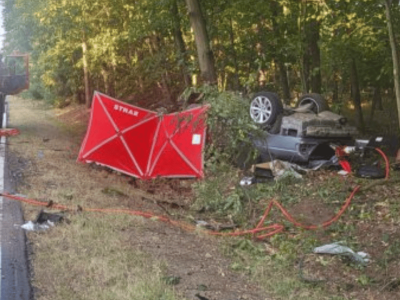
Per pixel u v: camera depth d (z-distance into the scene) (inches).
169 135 508.1
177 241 304.2
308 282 255.4
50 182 442.9
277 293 237.0
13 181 439.5
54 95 1707.7
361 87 1032.2
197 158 497.4
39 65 1662.2
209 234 329.7
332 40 706.8
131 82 1275.8
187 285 232.4
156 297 210.8
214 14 746.8
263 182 452.8
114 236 290.5
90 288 216.8
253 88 735.7
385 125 1029.8
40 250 262.8
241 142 487.5
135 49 1182.3
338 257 288.7
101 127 520.7
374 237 314.2
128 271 240.5
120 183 472.4
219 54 819.4
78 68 1387.8
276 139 493.4
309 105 523.2
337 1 602.9
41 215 316.8
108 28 1068.5
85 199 380.5
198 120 478.6
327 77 945.5
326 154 502.0
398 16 598.2
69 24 1210.6
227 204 395.2
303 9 645.3
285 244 305.6
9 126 960.9
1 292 209.3
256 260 282.2
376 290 251.8
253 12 674.2
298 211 375.6
